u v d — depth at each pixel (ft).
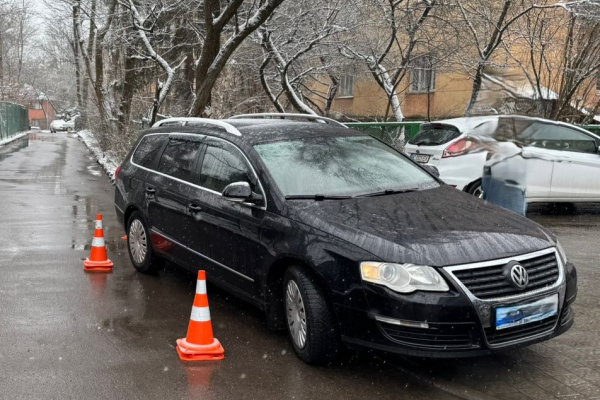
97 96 76.79
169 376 14.48
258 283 16.67
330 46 56.08
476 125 35.27
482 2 52.75
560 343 16.71
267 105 68.28
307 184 17.17
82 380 14.19
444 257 13.69
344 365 15.20
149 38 54.49
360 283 13.88
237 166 18.33
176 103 62.18
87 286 21.66
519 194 25.03
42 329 17.35
